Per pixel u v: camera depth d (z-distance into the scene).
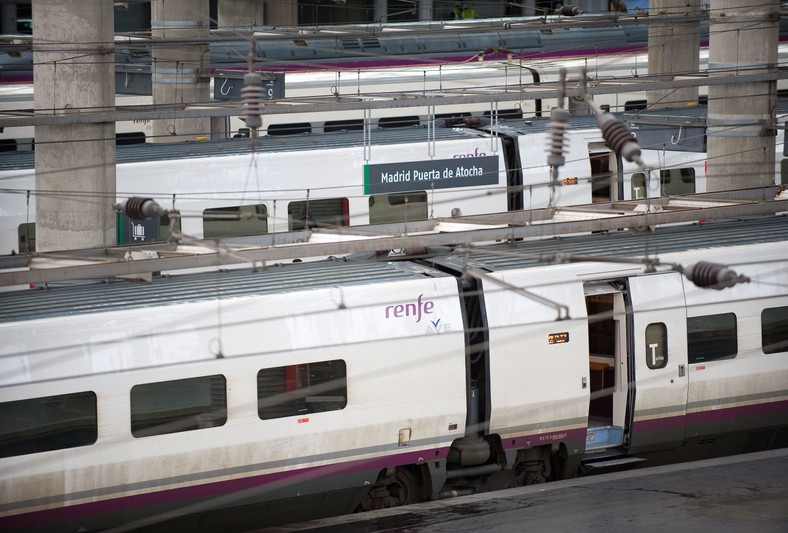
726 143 70.56
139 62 92.19
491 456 50.81
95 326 42.94
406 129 78.12
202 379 44.09
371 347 46.69
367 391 46.62
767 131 70.19
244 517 45.91
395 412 47.16
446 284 48.47
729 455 54.69
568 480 48.12
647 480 47.38
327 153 69.31
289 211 68.44
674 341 52.28
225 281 48.97
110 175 59.22
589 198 76.62
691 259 53.09
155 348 43.44
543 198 75.31
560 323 50.12
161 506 43.94
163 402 43.50
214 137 88.69
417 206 72.12
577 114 100.69
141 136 91.94
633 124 78.12
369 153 70.31
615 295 52.00
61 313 43.38
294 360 45.41
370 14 156.12
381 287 47.47
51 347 42.12
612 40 106.81
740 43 69.38
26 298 46.28
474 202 73.50
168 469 43.72
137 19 146.38
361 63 98.06
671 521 41.88
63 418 42.06
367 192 70.25
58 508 42.28
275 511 46.34
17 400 41.38
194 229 66.06
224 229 66.94
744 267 53.94
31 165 65.81
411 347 47.41
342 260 56.50
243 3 114.38
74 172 57.97
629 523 41.94
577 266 50.88
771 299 54.25
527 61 103.19
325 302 46.28
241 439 44.66
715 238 56.34
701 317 52.81
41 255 49.66
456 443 49.62
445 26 102.88
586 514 43.31
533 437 50.31
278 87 84.25
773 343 54.53
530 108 100.62
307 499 46.59
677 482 46.94
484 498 46.16
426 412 47.72
